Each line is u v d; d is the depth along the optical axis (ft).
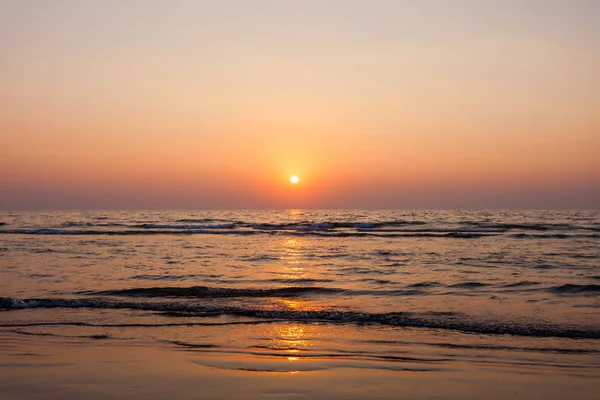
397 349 27.78
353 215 308.19
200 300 42.96
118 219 258.37
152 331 32.30
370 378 21.95
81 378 21.58
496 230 148.66
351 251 90.33
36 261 72.79
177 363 24.40
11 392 19.65
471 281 53.93
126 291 47.44
